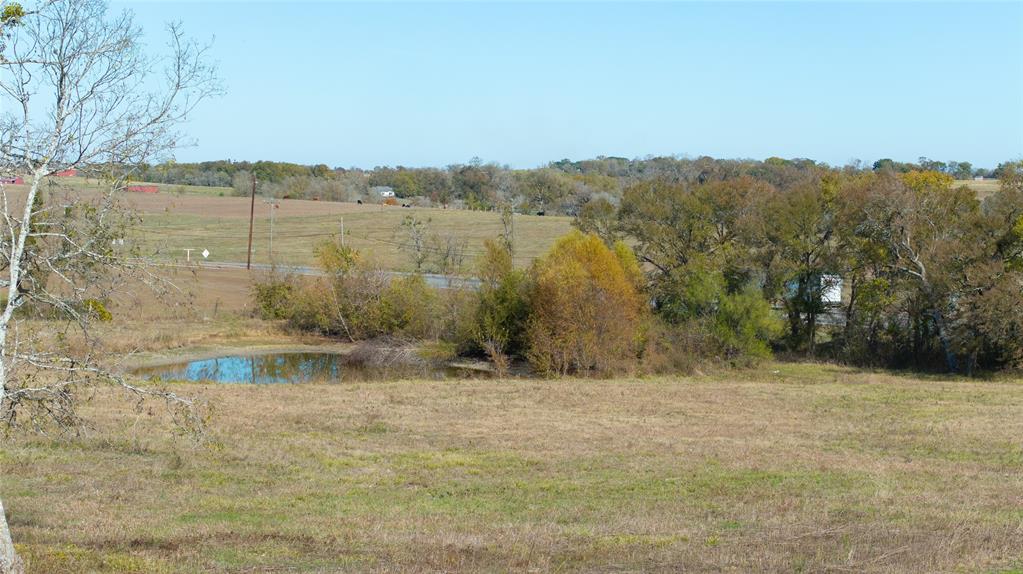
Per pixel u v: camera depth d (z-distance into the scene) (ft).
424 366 154.61
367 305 175.32
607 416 99.45
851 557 40.22
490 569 38.63
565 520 51.29
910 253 160.86
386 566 38.93
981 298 144.66
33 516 49.01
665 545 43.83
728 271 171.53
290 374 143.43
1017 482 65.00
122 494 56.08
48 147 34.12
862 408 108.37
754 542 44.52
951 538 44.42
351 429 86.89
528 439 83.51
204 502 54.65
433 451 76.48
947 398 117.91
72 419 38.01
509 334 159.33
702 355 155.43
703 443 82.33
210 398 100.89
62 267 35.60
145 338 152.35
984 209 167.32
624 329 147.13
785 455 76.18
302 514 52.19
